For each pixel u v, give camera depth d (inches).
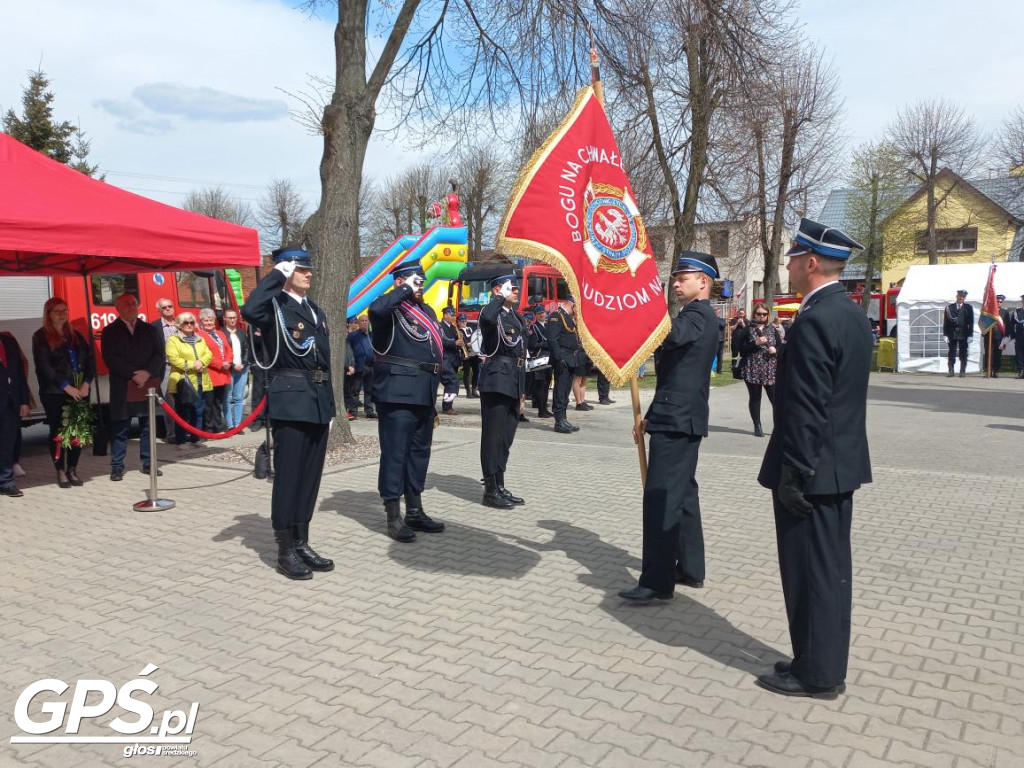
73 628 173.5
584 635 169.9
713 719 134.3
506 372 275.6
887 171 1605.6
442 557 223.5
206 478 329.4
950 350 875.4
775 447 145.6
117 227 267.0
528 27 462.6
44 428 517.7
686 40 612.7
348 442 386.0
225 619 178.7
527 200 177.9
